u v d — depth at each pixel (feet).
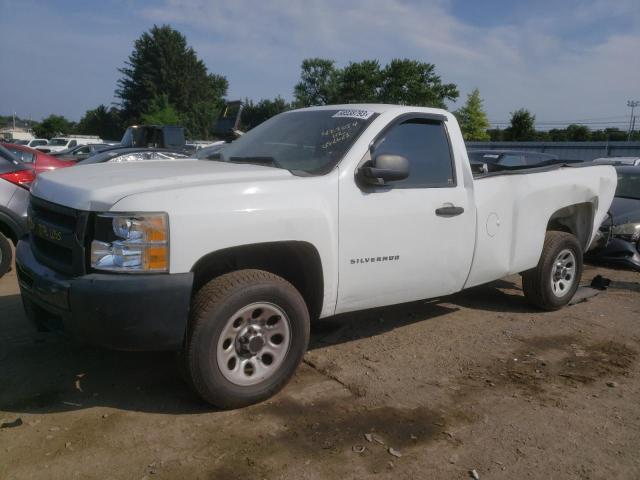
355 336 16.22
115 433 10.69
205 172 12.23
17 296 18.71
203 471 9.64
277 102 212.84
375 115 13.92
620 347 16.28
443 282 14.92
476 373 14.10
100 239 10.46
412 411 11.99
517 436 11.21
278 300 11.78
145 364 13.71
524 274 18.85
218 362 11.25
